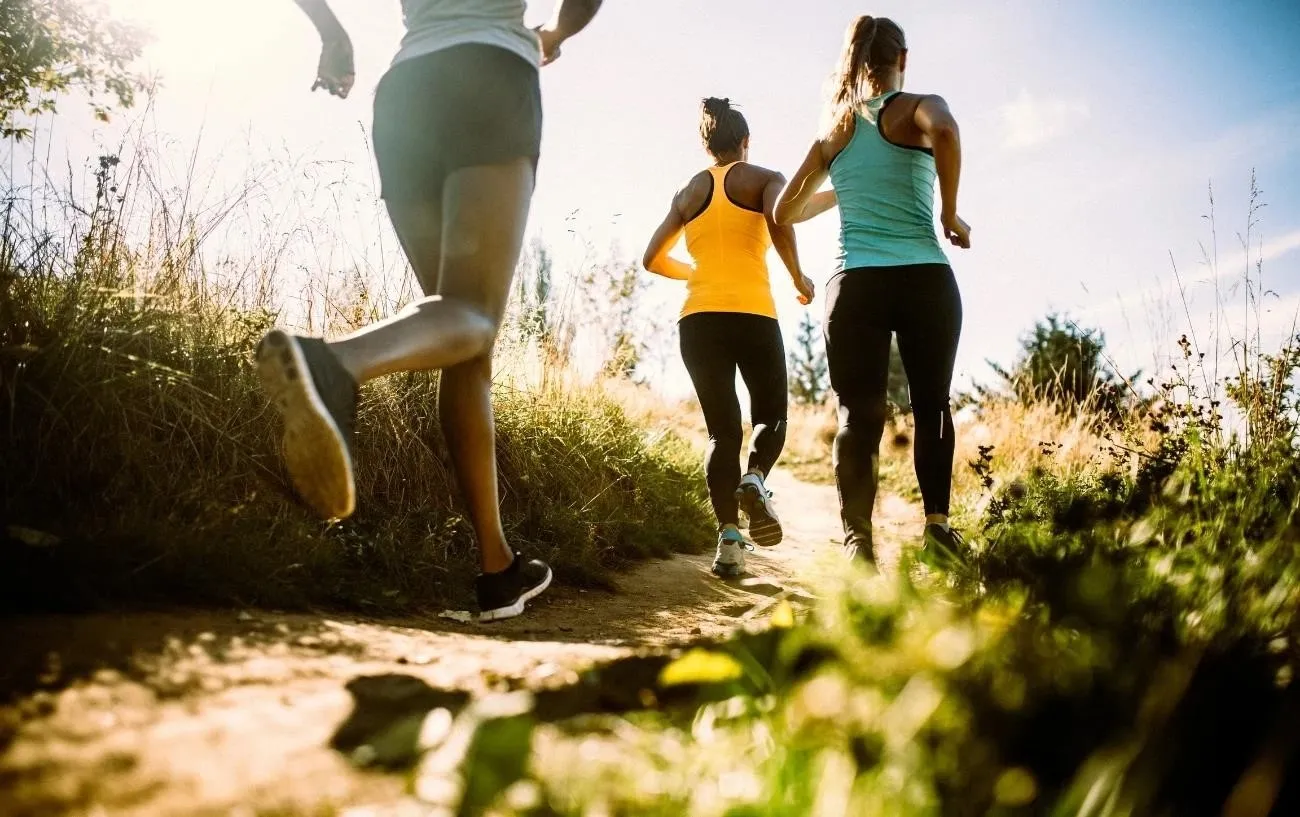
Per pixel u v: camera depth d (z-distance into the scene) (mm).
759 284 3973
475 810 997
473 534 3439
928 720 1119
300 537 2662
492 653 1818
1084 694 1206
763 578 3982
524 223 2217
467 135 2154
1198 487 2605
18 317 2695
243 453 2990
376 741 1188
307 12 2455
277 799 1030
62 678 1352
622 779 1051
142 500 2555
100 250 3119
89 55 5078
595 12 2662
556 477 4270
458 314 1987
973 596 1883
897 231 3070
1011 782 1025
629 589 3588
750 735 1196
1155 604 1533
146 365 2855
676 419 7508
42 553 1928
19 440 2502
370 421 3506
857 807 957
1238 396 3199
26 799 968
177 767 1082
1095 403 5184
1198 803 1121
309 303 3920
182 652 1560
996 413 6797
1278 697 1200
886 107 3111
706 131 4148
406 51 2293
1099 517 2404
